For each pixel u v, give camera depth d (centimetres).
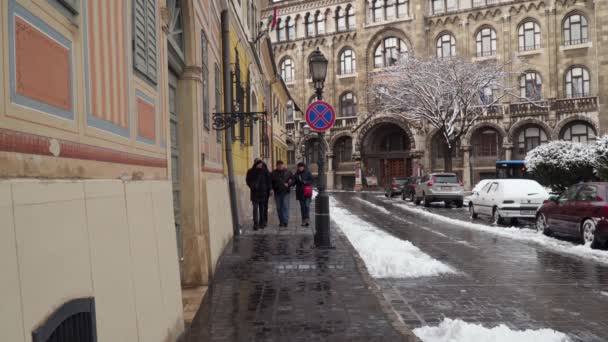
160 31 542
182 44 782
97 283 304
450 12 5034
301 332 525
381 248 1141
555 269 953
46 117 255
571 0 4491
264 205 1448
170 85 714
